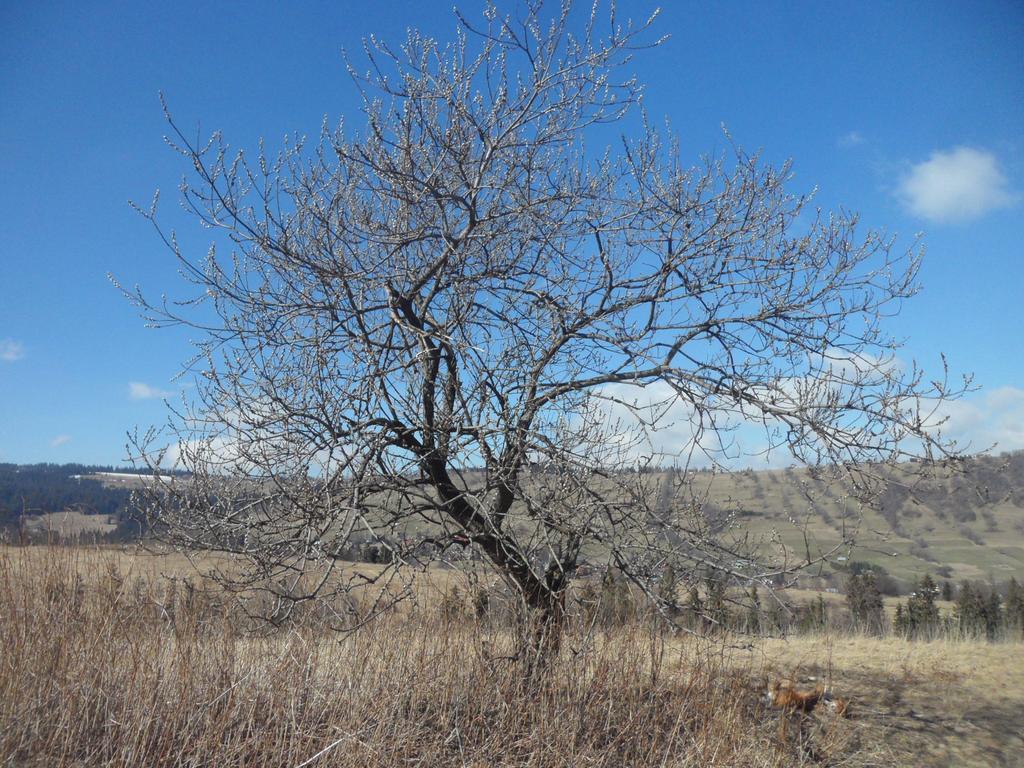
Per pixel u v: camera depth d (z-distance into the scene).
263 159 4.79
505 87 5.06
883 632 10.40
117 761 4.40
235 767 4.50
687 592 5.14
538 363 5.33
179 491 4.77
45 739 4.54
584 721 5.01
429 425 4.99
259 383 4.86
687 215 5.15
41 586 5.13
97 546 5.73
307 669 4.95
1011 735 6.22
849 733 5.96
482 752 4.72
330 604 4.69
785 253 4.98
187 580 5.13
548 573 5.30
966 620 10.78
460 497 4.82
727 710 5.46
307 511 4.52
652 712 5.20
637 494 4.64
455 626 5.25
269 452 4.71
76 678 4.82
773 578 4.88
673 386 4.87
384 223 5.31
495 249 5.50
